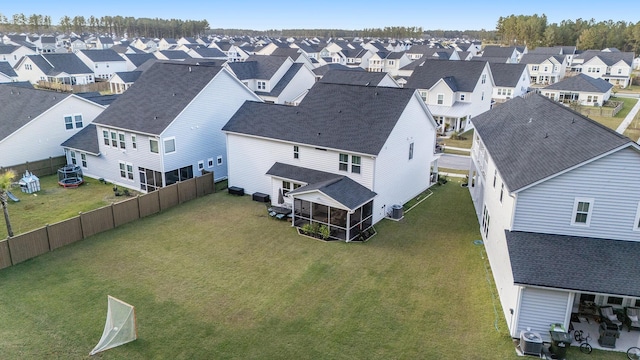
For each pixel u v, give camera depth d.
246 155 31.55
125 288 19.80
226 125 32.03
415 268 21.75
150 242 24.41
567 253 16.72
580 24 164.50
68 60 87.50
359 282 20.41
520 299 16.09
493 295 19.31
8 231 23.77
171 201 29.70
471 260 22.59
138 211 27.52
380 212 27.78
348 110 29.17
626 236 17.08
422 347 16.08
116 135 33.50
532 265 16.30
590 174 16.59
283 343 16.23
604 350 15.94
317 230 25.22
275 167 29.55
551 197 17.28
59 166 38.31
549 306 16.00
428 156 33.47
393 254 23.22
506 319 17.52
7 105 39.25
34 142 36.84
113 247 23.73
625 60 100.06
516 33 164.00
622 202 16.66
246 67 63.34
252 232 25.81
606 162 16.30
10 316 17.59
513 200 17.83
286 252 23.36
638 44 146.38
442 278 20.80
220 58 113.00
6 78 68.12
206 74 34.38
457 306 18.58
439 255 23.12
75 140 37.81
